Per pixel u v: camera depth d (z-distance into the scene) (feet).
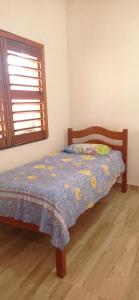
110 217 8.96
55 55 11.07
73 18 11.48
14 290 5.64
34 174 7.79
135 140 11.09
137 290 5.57
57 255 5.91
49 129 11.09
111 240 7.54
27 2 9.09
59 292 5.55
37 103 9.86
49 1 10.32
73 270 6.25
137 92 10.67
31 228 6.39
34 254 6.94
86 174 7.78
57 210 5.81
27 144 9.71
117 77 10.99
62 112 11.97
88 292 5.54
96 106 11.78
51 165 8.92
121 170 10.53
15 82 8.79
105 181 8.76
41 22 9.96
